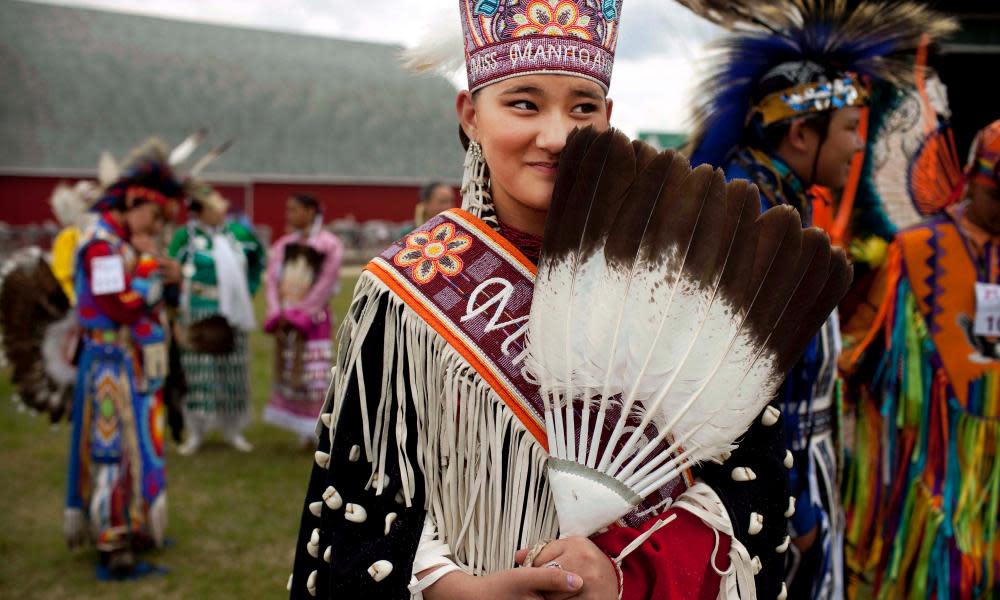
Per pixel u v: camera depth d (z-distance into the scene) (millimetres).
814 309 1266
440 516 1311
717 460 1313
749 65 2160
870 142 2670
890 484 2875
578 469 1236
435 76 1610
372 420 1342
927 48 2346
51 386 4758
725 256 1228
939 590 2771
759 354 1243
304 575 1441
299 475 5582
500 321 1331
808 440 2072
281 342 6160
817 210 2453
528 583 1184
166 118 33969
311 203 6145
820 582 2152
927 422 2799
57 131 31297
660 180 1229
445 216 1452
